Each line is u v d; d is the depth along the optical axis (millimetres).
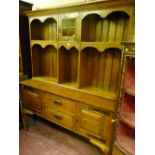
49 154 1838
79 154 1851
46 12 1943
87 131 1719
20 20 2207
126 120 1277
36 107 2158
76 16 1732
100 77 1981
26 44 2393
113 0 1402
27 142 2025
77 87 1985
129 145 1323
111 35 1762
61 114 1900
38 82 2262
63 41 1904
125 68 1237
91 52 1959
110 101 1657
